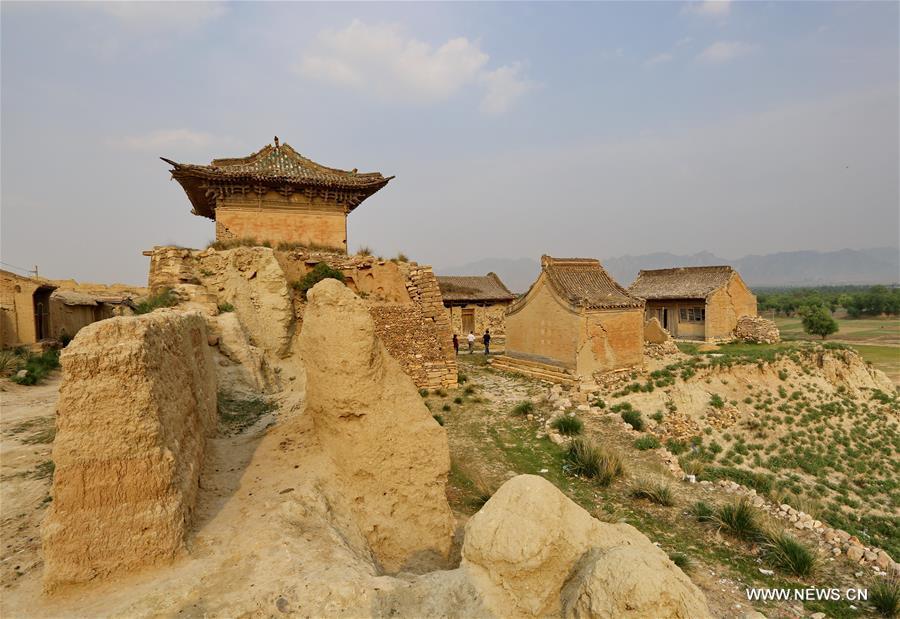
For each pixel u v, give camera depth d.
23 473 8.23
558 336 21.25
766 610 6.82
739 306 34.03
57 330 25.52
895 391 24.20
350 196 23.36
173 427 5.71
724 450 16.69
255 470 7.34
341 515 6.54
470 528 4.78
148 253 18.34
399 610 4.23
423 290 22.05
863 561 8.32
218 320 14.84
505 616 4.18
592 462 11.88
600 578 3.94
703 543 8.76
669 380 19.58
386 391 7.54
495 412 17.14
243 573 4.74
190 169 20.09
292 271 20.80
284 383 16.44
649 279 38.38
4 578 5.04
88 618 4.13
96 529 4.69
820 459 16.83
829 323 41.09
